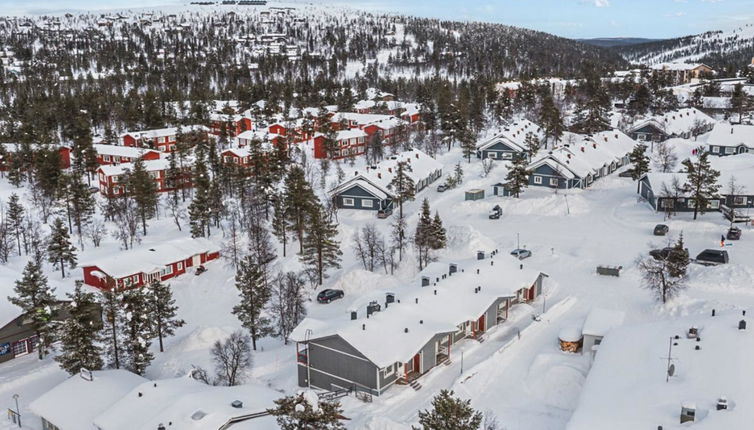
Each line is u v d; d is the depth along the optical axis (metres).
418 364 50.81
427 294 57.50
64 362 57.06
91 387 50.19
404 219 98.94
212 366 57.78
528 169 109.50
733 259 71.75
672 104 180.50
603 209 97.56
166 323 64.75
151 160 130.38
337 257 86.94
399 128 156.25
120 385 50.41
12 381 59.00
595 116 151.12
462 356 53.31
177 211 110.69
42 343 63.59
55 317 65.00
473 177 120.69
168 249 88.25
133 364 57.53
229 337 61.75
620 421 35.47
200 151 125.81
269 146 139.88
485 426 39.62
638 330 48.91
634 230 86.31
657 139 142.00
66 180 110.38
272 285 73.75
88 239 100.38
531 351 53.88
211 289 82.56
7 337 64.69
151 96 197.75
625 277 69.69
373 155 140.00
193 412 41.06
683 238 81.06
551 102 153.12
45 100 195.62
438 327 51.88
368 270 79.69
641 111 174.62
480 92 196.75
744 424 32.81
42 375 60.62
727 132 127.50
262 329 63.47
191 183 124.12
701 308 58.41
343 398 48.16
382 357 47.12
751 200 89.12
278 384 53.38
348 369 49.12
